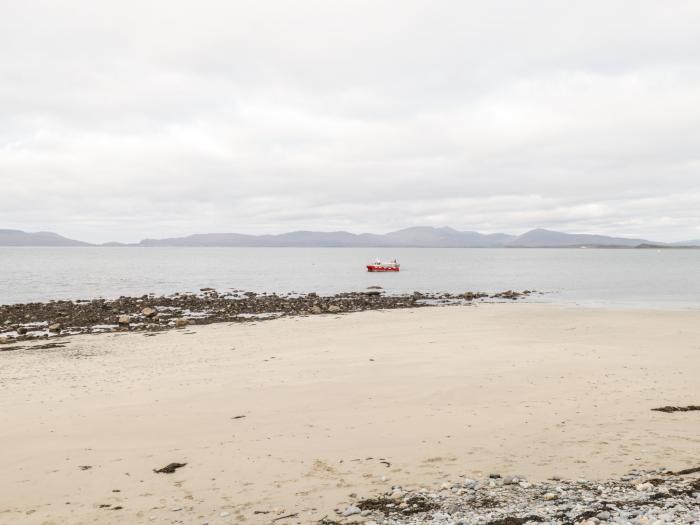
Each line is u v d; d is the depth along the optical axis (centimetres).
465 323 3634
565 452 1094
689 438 1161
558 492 844
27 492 993
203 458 1150
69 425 1423
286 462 1107
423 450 1153
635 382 1805
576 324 3494
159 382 1962
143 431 1362
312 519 816
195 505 909
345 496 910
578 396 1620
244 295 6431
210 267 14250
